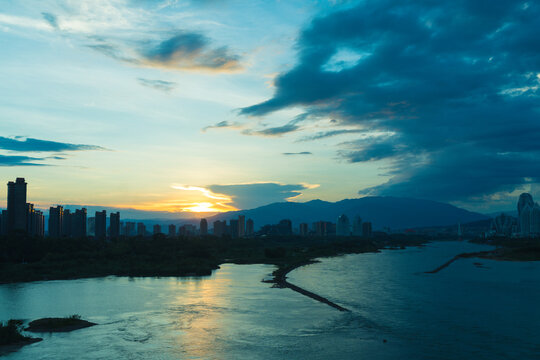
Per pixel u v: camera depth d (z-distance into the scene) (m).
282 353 59.72
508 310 89.56
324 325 76.19
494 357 57.56
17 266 163.75
